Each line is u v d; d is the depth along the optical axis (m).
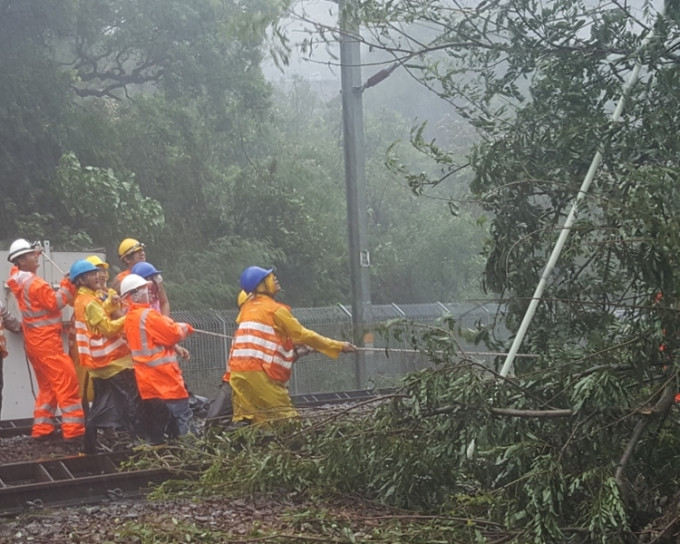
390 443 6.60
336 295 25.47
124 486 7.84
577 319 7.09
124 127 22.73
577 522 5.68
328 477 6.96
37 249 10.16
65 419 9.81
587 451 5.70
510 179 7.04
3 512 7.12
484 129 7.50
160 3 21.91
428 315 18.55
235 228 24.59
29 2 19.55
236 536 6.09
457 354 6.39
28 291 9.77
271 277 8.86
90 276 9.33
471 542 5.68
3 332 9.94
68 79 20.83
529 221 7.09
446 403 6.30
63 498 7.54
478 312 14.27
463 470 6.52
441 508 6.32
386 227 28.14
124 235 20.12
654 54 6.79
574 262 7.20
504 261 7.10
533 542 5.45
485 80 7.73
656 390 5.94
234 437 7.62
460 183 21.89
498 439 6.05
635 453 6.01
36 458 9.34
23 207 19.66
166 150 23.16
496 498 5.85
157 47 22.25
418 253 26.56
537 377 6.11
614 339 6.72
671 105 6.80
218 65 22.67
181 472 7.95
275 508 6.95
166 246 22.84
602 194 6.76
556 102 7.34
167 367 8.88
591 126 6.75
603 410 5.71
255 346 8.55
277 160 25.97
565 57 7.37
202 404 11.15
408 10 7.69
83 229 19.89
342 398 12.80
